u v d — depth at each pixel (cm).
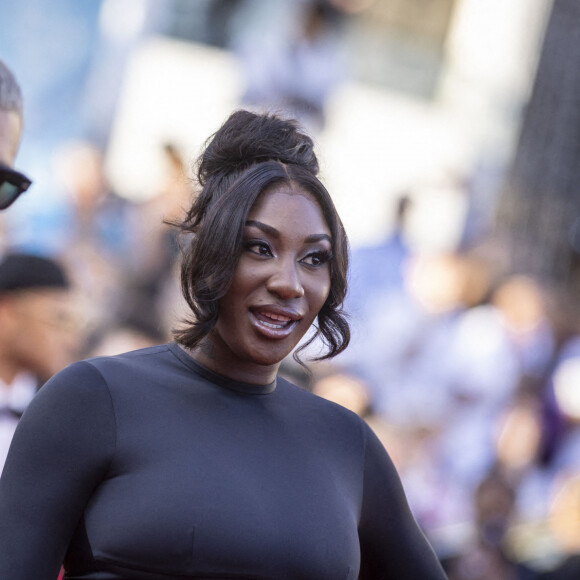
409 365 1602
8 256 896
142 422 483
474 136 2133
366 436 552
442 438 1553
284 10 1792
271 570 475
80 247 1564
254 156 508
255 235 490
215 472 481
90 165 1644
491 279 1745
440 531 1374
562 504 1445
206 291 487
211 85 1856
